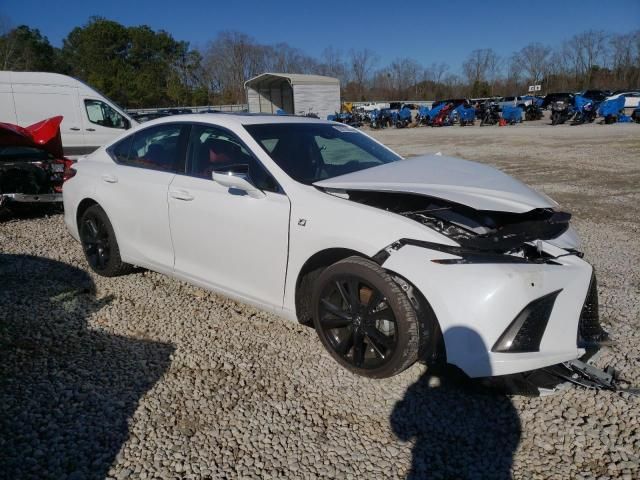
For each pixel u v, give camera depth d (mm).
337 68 71125
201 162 3623
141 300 3998
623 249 5324
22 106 10656
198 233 3518
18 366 3014
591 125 25344
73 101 11242
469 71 70312
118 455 2303
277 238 3080
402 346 2607
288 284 3096
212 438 2422
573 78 66938
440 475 2197
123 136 4375
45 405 2643
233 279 3402
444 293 2480
